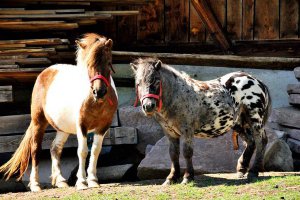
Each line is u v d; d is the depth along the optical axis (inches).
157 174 434.9
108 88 377.1
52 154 426.6
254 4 557.9
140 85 355.9
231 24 560.7
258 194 326.3
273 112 502.0
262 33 557.3
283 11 553.6
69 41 500.7
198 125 378.6
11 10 477.7
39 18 486.0
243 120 399.5
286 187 339.9
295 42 548.4
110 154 507.2
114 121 488.7
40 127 424.5
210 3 561.0
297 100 487.2
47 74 429.1
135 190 358.9
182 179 396.5
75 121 395.2
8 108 531.8
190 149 369.7
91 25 550.9
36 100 424.8
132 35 571.2
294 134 478.6
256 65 532.1
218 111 378.9
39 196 366.6
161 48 569.3
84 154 385.4
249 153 399.2
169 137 381.4
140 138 491.2
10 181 476.4
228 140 446.9
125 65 550.0
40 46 478.3
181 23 567.8
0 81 511.2
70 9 493.4
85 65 376.8
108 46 374.6
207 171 429.1
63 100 399.9
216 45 557.0
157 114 373.4
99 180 466.0
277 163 436.8
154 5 568.7
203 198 326.0
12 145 473.1
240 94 390.3
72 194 360.5
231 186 351.9
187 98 369.4
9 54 469.4
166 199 327.9
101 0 503.5
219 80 396.5
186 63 539.5
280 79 534.6
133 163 493.4
